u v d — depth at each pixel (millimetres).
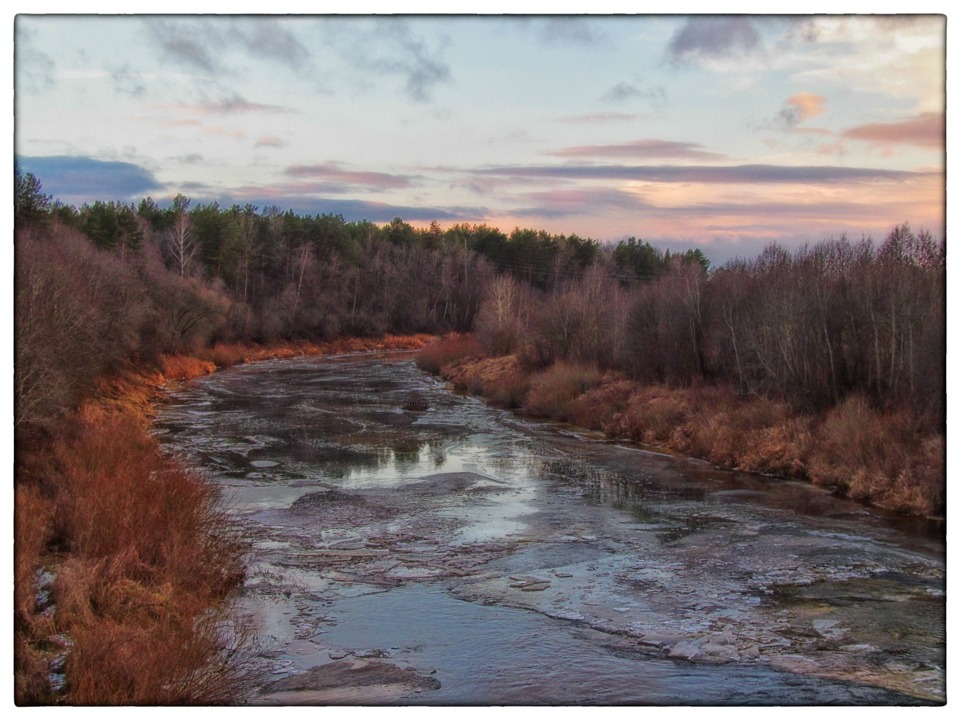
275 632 11289
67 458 16797
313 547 15305
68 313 22391
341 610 12172
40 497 14258
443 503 18688
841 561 14273
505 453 25062
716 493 19578
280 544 15453
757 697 9406
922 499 17328
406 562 14453
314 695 9414
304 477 21406
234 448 25516
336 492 19688
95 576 11250
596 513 17781
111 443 18891
